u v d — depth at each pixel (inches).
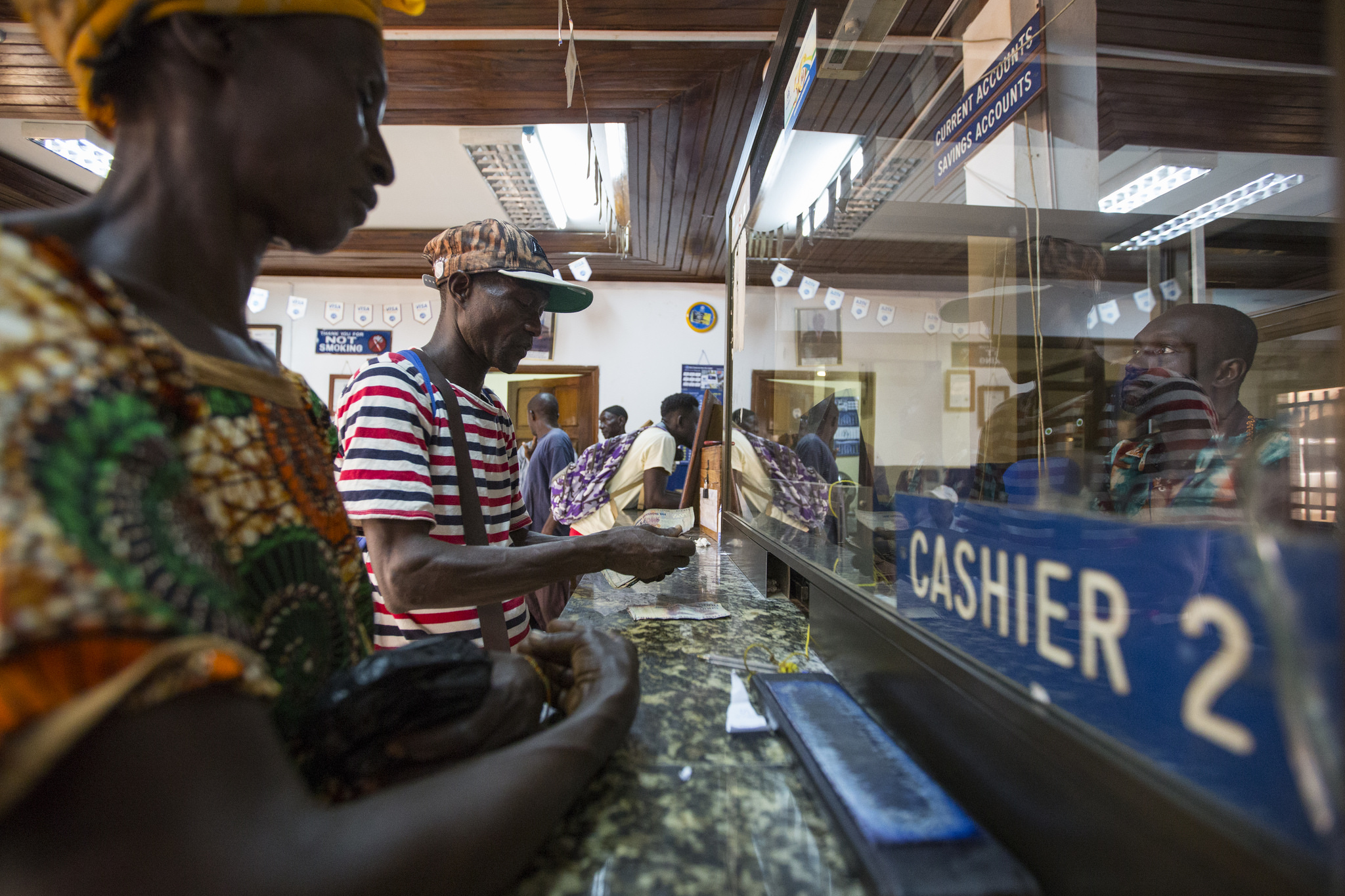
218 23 15.1
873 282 35.9
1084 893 12.5
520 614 43.6
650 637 36.5
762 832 17.2
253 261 18.3
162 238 15.9
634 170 133.8
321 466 20.6
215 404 15.4
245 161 16.3
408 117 112.0
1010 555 16.3
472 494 38.8
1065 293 34.5
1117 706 12.4
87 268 11.6
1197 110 44.8
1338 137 8.3
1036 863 14.1
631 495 86.5
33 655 8.1
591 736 17.2
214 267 16.9
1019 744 14.7
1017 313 32.9
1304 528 11.6
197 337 15.8
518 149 134.3
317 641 18.3
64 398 9.5
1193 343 29.5
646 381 205.2
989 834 15.5
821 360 42.9
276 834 9.7
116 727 8.7
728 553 65.0
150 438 11.0
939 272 32.5
